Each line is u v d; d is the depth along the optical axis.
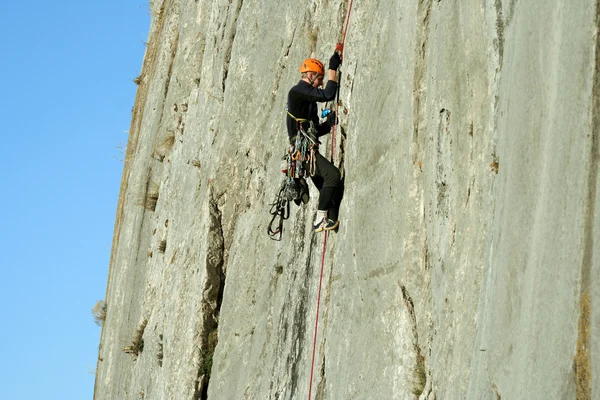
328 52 17.41
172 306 26.09
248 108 23.72
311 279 16.58
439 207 11.24
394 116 13.34
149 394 26.91
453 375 10.04
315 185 15.84
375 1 15.22
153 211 33.00
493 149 9.63
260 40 23.86
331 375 14.39
